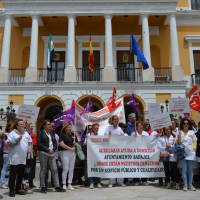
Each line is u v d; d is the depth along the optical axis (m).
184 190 6.05
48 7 15.84
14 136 5.84
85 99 15.70
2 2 15.76
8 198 5.39
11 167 5.74
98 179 6.91
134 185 7.10
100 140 6.93
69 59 15.30
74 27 15.99
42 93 14.85
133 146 6.97
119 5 15.88
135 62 17.02
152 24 17.77
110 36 15.52
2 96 14.88
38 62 17.31
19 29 17.77
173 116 13.52
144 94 14.77
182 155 6.02
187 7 17.84
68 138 6.50
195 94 9.38
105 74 14.97
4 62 15.27
